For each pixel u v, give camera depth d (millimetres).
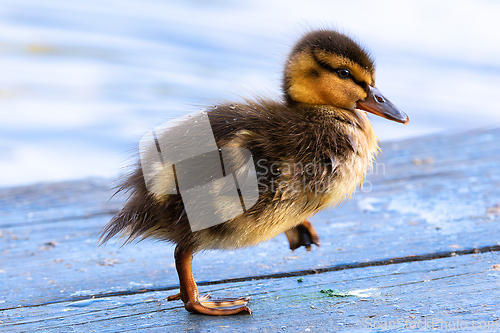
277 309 3783
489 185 7102
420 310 3576
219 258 5031
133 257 5258
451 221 5703
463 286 3955
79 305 4066
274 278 4484
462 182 7379
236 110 4199
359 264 4629
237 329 3484
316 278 4383
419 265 4500
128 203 4195
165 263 5043
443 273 4262
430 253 4730
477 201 6410
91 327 3643
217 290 4242
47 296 4262
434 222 5723
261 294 4098
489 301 3650
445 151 9312
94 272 4824
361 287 4098
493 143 9586
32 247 5645
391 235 5398
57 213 7023
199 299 3961
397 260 4668
